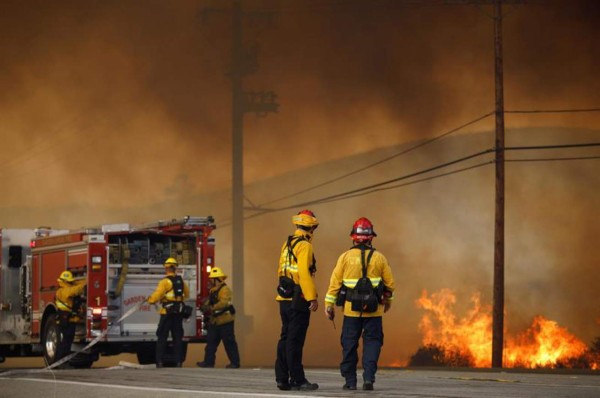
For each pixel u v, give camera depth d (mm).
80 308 30047
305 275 16938
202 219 31312
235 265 70750
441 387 18031
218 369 26141
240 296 70000
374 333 17109
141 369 26297
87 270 29734
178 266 31312
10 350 34562
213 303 30531
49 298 31531
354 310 16906
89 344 29453
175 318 29594
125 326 30281
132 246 30703
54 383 19453
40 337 31828
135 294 30531
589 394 16062
